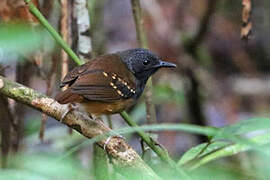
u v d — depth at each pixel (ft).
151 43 52.95
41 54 29.04
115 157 21.77
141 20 34.96
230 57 59.16
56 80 33.60
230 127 15.21
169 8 53.72
